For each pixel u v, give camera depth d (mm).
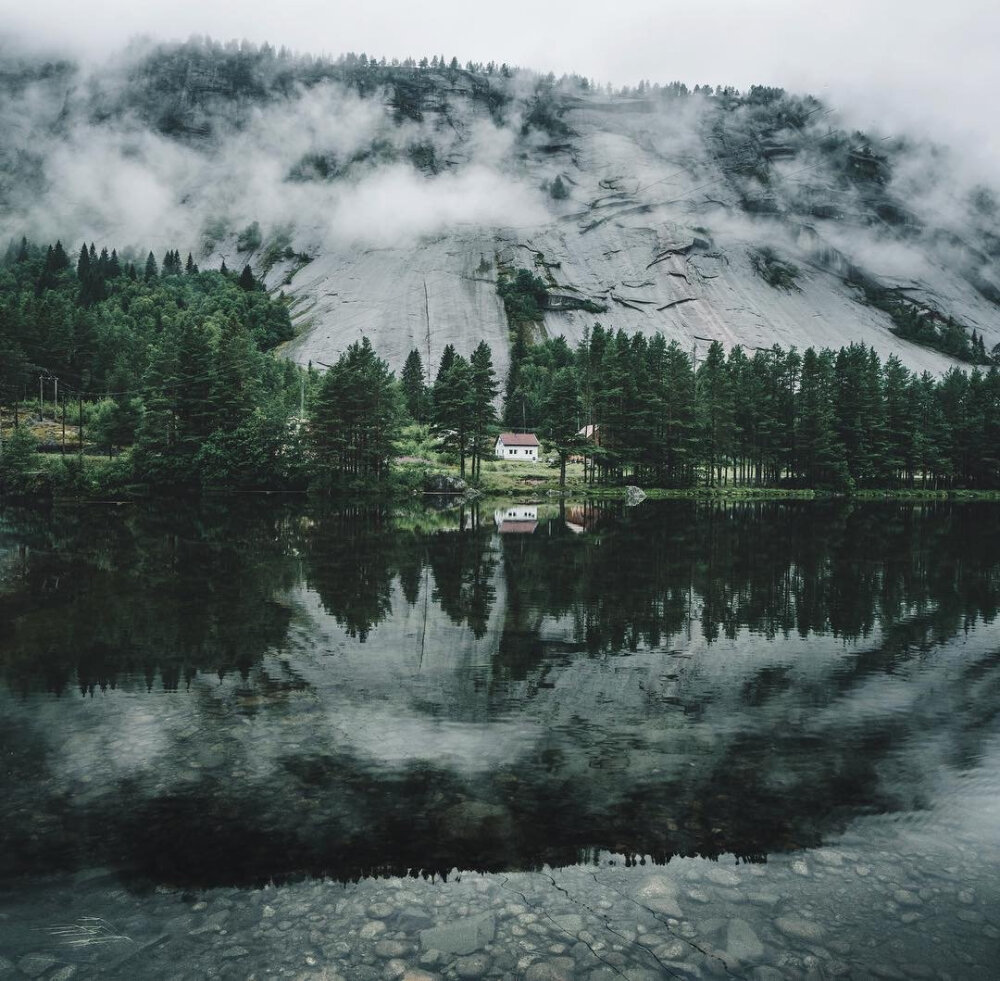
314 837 6695
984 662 13156
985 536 37000
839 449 87938
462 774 8180
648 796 7660
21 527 38250
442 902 5684
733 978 4750
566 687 11531
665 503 68562
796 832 6906
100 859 6266
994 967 4887
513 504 65062
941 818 7215
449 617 16562
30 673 11898
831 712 10469
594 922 5414
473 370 79688
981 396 98125
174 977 4730
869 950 5066
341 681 11664
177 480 70250
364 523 42500
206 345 75375
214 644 13891
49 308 116562
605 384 88125
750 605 18250
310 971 4797
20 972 4762
